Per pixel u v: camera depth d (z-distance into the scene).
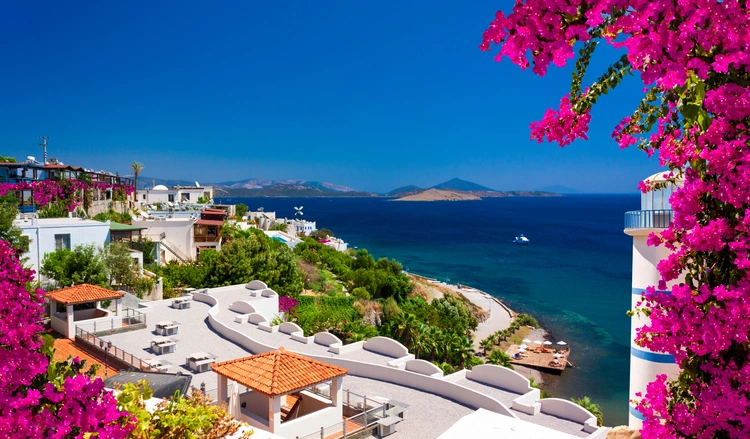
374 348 36.31
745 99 4.82
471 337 81.50
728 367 5.04
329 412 24.80
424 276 142.12
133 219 79.62
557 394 61.28
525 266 163.88
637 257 14.88
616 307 107.38
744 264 4.84
